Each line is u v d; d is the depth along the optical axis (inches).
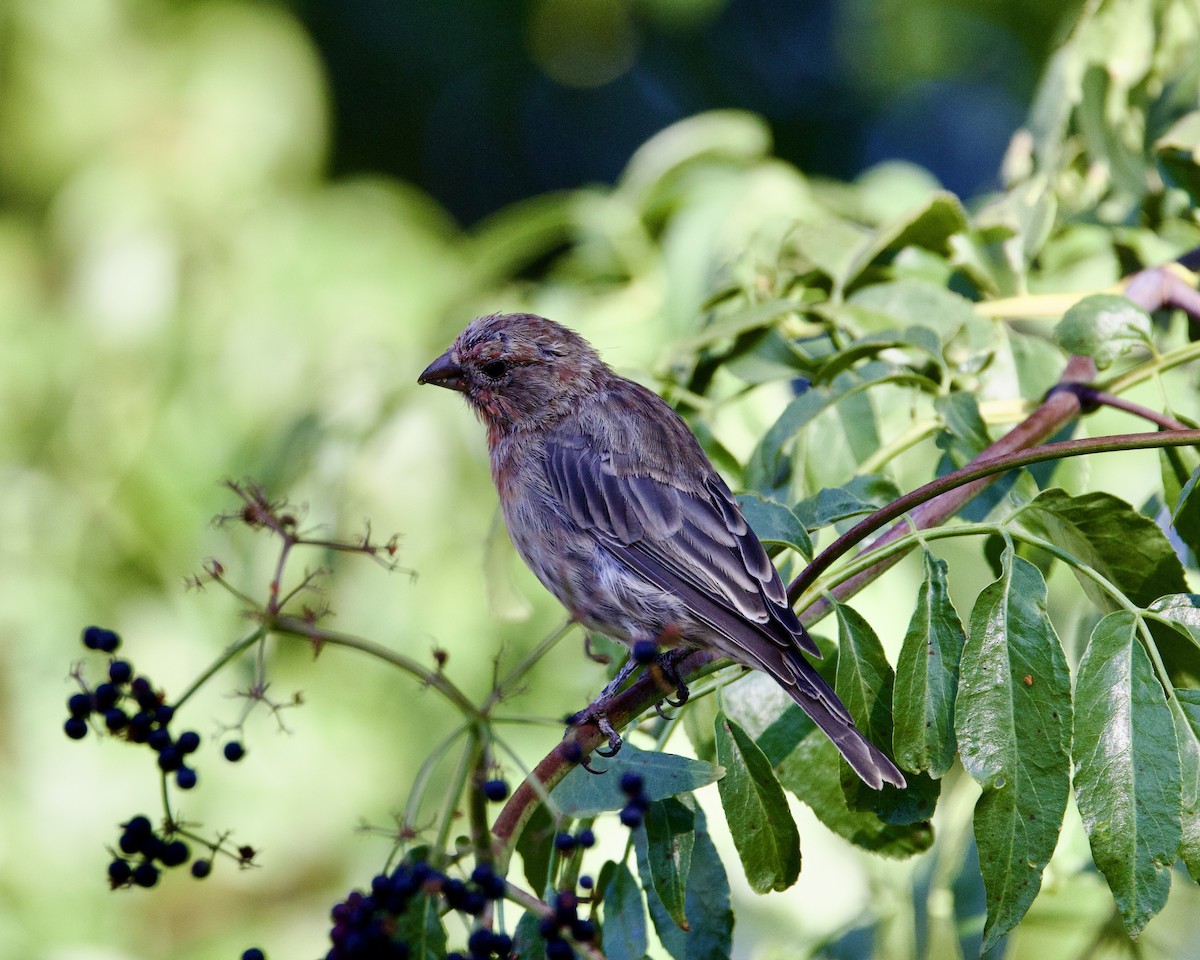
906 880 333.4
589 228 417.1
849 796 259.8
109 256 546.6
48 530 493.7
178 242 552.4
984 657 238.1
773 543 272.1
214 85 606.2
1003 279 353.4
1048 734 233.9
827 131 780.0
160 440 498.3
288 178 611.2
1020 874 230.2
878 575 280.4
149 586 487.5
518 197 790.5
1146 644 235.6
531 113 792.9
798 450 318.3
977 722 235.9
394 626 433.1
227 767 486.6
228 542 425.4
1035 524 290.5
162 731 258.8
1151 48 363.6
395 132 770.2
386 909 223.0
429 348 421.1
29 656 478.0
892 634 350.0
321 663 484.1
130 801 487.8
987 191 737.0
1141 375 298.8
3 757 479.5
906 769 241.4
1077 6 670.5
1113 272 388.2
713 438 355.3
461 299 430.0
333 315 515.5
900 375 308.2
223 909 490.6
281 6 725.3
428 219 573.3
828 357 334.6
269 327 512.1
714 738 282.2
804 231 360.2
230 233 552.1
